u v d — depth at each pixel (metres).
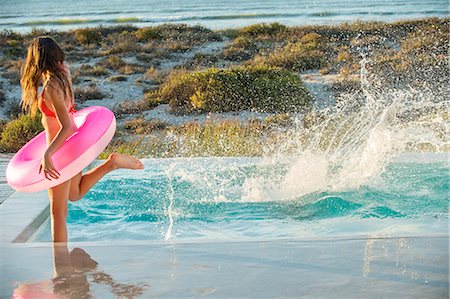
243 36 24.95
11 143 14.08
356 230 5.21
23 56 24.05
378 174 6.77
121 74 22.25
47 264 4.03
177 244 4.33
